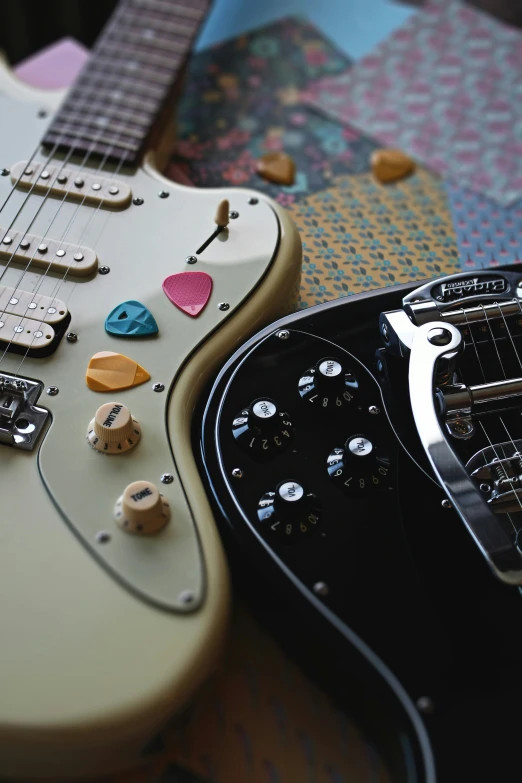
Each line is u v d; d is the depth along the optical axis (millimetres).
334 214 756
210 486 565
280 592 535
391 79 846
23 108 735
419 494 565
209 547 541
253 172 779
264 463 569
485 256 738
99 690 500
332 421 584
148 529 540
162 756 532
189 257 643
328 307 624
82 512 547
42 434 575
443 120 821
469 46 869
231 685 555
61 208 666
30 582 527
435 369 576
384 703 515
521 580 527
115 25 805
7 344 600
